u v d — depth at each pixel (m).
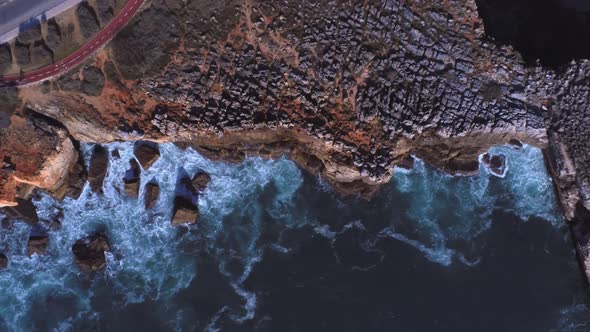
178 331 65.50
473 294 65.19
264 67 66.31
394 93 66.12
